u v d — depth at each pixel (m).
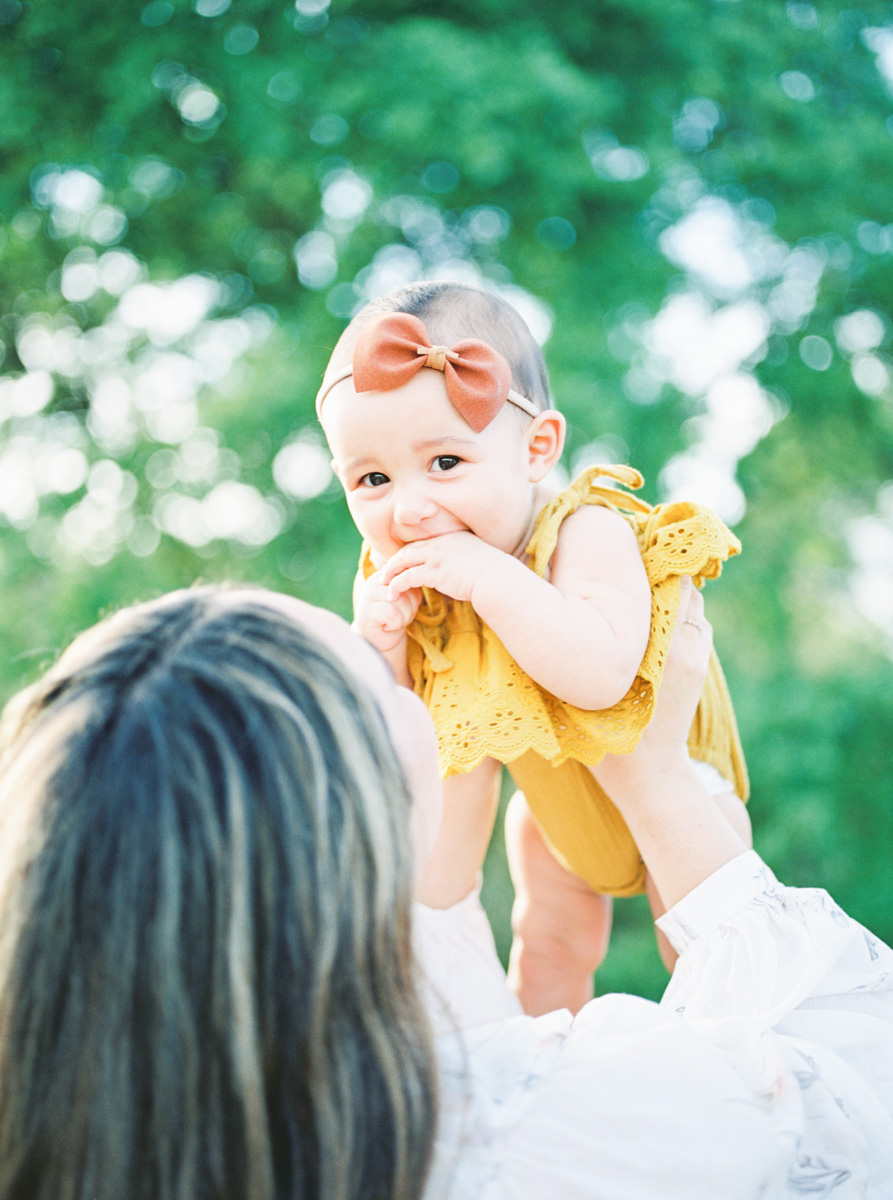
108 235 8.01
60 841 0.83
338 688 0.91
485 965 1.38
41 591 7.98
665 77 7.66
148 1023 0.80
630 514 1.56
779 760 7.77
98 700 0.87
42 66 7.49
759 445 8.63
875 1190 1.05
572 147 7.08
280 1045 0.82
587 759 1.35
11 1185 0.83
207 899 0.81
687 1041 1.04
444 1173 0.91
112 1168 0.80
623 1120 0.97
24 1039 0.82
